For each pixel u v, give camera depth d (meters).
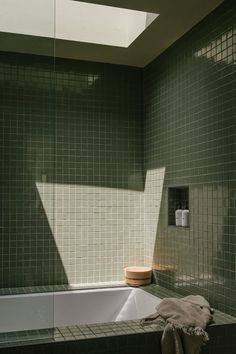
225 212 2.73
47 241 3.42
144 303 3.38
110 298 3.58
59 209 3.72
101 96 3.89
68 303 3.48
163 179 3.60
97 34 3.42
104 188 3.86
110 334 2.39
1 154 3.40
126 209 3.93
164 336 2.42
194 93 3.13
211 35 2.91
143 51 3.61
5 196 3.40
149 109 3.90
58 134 3.75
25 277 3.37
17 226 3.40
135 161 3.98
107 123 3.90
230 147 2.69
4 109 3.39
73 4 3.36
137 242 3.95
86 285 3.72
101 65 3.91
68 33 3.34
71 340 2.30
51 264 3.42
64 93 3.78
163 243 3.59
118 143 3.93
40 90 3.40
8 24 3.18
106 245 3.85
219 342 2.53
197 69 3.09
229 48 2.71
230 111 2.70
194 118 3.12
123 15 3.50
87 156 3.82
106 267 3.83
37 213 3.43
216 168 2.84
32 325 2.60
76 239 3.76
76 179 3.78
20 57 3.36
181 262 3.29
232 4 2.68
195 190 3.10
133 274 3.67
